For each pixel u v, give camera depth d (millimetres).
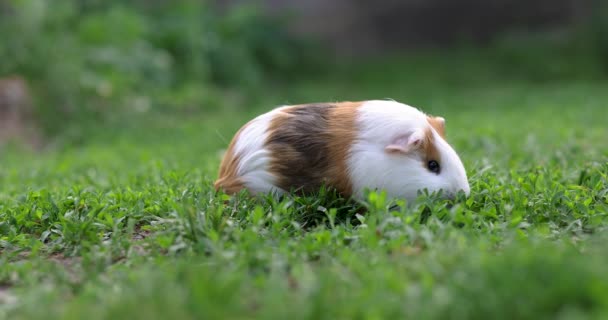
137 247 4691
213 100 18109
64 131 13898
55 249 4762
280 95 20625
